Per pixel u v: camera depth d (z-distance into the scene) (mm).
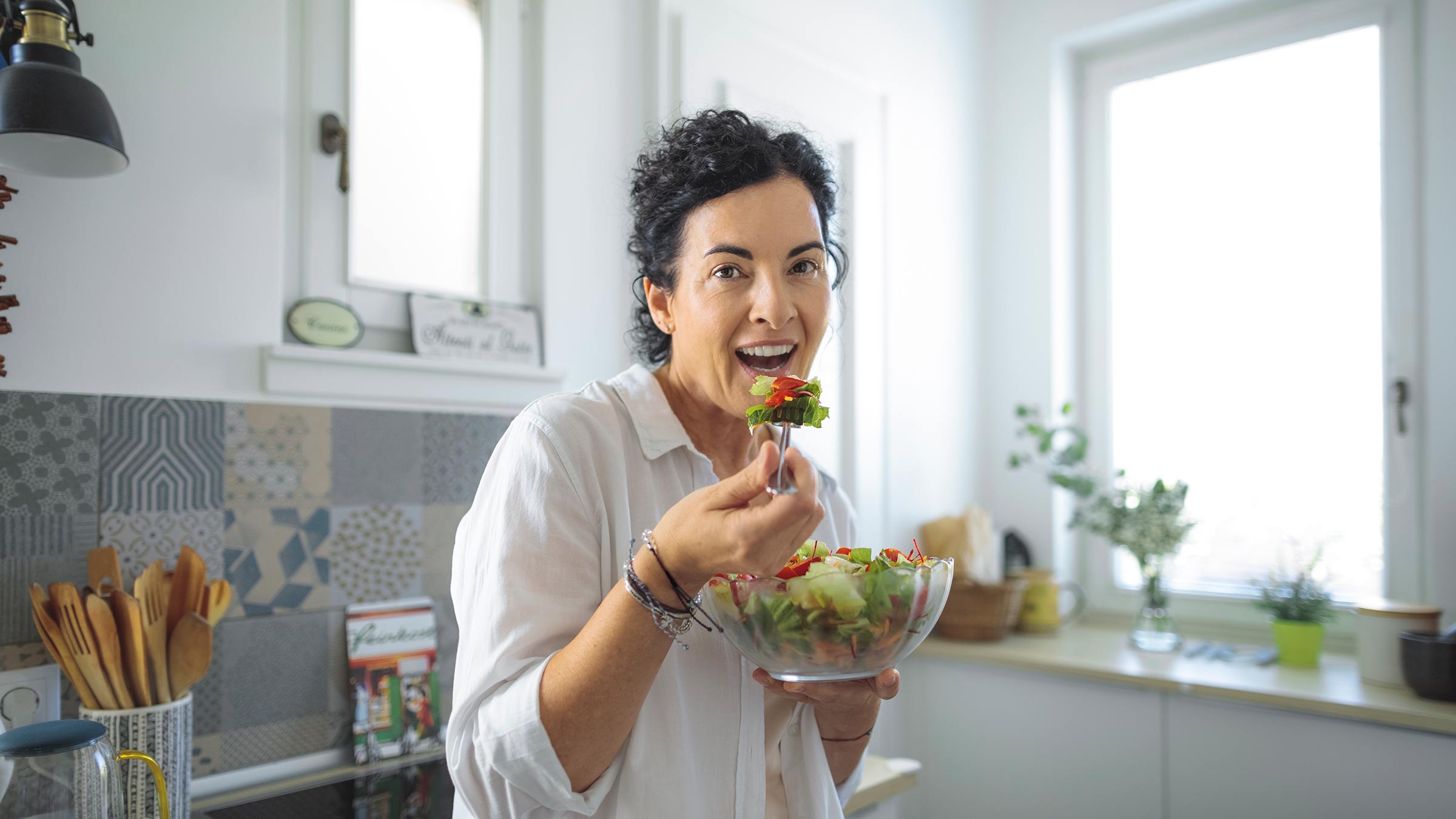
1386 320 2176
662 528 605
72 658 1009
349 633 1301
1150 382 2533
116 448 1118
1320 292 2275
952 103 2580
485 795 703
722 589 637
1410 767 1615
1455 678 1645
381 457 1359
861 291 2217
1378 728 1649
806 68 2080
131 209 1143
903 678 2291
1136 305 2568
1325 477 2252
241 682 1202
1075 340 2652
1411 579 2127
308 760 1262
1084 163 2676
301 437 1276
